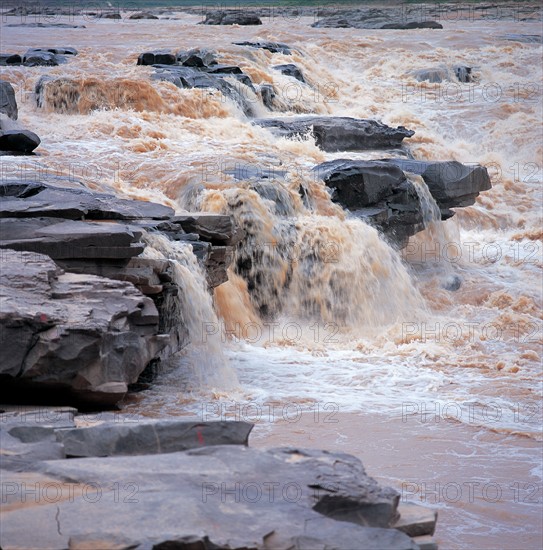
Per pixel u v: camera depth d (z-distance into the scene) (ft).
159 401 55.52
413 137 140.97
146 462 27.53
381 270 85.15
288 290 81.87
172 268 60.29
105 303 49.90
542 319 85.30
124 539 22.36
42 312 46.47
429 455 48.96
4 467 27.27
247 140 109.81
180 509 23.99
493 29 243.40
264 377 63.93
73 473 26.55
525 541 38.45
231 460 27.63
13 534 22.66
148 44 184.55
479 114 163.84
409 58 193.77
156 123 112.37
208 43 188.14
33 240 55.06
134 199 79.97
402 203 93.50
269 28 228.43
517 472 46.78
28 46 176.45
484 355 72.18
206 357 62.59
